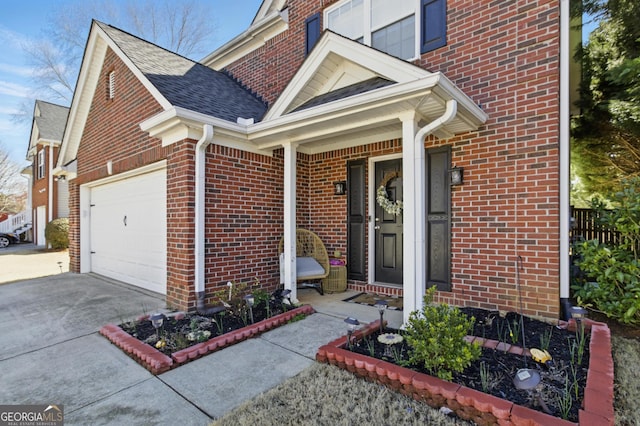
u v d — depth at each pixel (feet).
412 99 11.16
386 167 18.67
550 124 12.74
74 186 27.07
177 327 12.60
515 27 13.60
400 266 18.06
